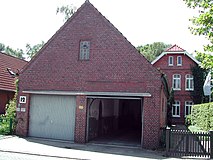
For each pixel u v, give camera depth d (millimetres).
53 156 12609
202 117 23453
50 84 17438
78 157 12414
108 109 22250
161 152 14344
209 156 13141
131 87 15773
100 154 13297
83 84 16750
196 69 36906
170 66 38625
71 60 17203
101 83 16391
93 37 16969
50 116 17391
